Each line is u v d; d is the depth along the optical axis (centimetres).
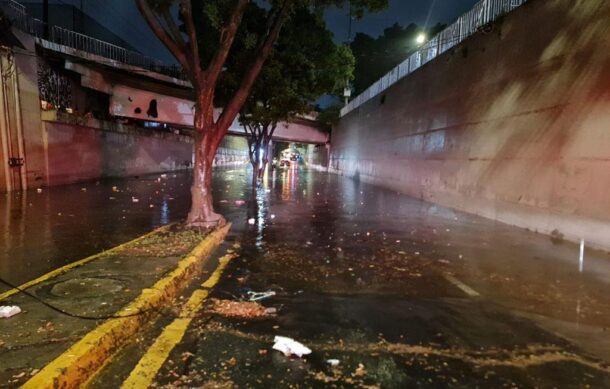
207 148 1010
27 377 319
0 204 1362
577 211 928
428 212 1441
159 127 3591
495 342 438
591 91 895
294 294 579
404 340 438
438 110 1722
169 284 559
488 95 1327
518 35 1179
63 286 538
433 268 725
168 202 1549
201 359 390
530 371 379
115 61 2381
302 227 1108
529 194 1103
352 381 357
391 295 582
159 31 941
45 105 1917
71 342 378
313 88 2131
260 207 1495
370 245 904
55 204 1402
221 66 978
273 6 1040
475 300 567
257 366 379
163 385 347
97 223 1081
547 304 555
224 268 704
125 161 2814
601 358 406
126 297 497
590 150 893
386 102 2561
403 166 2169
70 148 2109
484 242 943
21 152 1717
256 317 493
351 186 2647
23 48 1706
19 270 656
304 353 400
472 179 1409
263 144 2819
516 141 1166
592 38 901
